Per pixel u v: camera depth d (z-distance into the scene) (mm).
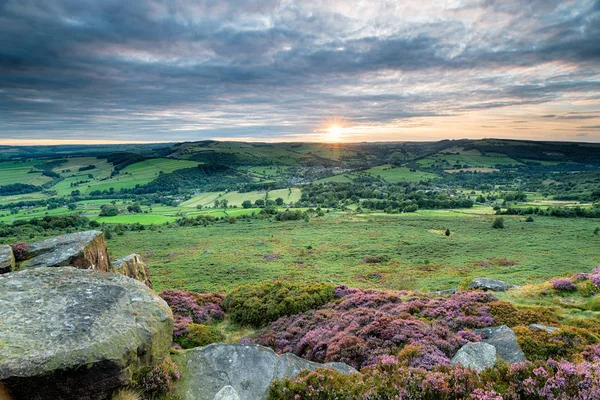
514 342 12523
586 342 12289
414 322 15961
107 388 7863
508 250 70062
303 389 9312
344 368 11484
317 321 20719
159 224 135375
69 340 7930
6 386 6836
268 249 81812
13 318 8477
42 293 10000
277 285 28609
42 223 116312
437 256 68062
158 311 10477
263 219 142250
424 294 25078
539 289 22453
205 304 26969
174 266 62562
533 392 7922
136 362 8875
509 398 7973
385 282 47938
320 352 15445
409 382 8875
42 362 7164
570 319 15961
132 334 8914
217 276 54000
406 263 63125
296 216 139750
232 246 86500
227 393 8484
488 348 11422
